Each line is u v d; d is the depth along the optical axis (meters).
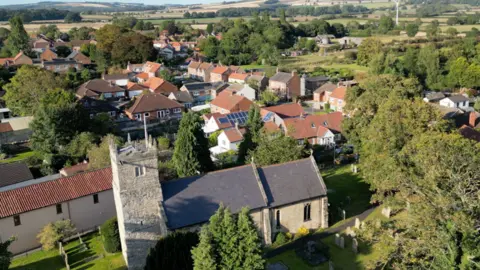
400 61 160.62
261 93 141.38
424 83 154.25
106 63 186.50
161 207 47.34
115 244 52.50
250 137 76.44
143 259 48.69
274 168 55.78
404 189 45.59
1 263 33.81
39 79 113.75
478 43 168.88
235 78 163.38
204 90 147.00
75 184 58.22
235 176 52.88
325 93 138.12
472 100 129.25
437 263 34.50
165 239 42.88
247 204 50.81
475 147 50.47
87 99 121.75
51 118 83.44
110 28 197.00
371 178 59.75
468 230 32.94
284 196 53.53
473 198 37.66
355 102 79.62
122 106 124.81
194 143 66.56
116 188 47.50
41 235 52.81
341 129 88.69
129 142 50.12
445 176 41.78
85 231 58.53
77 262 50.97
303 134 94.19
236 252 36.59
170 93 137.62
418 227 38.41
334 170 78.81
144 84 151.00
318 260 48.44
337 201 64.75
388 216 58.53
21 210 52.59
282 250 51.41
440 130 60.94
